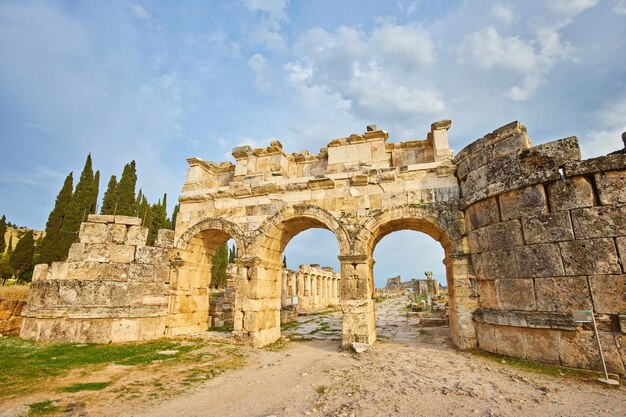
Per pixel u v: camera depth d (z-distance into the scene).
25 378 8.14
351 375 8.79
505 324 10.09
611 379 7.74
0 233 49.53
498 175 10.92
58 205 33.50
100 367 9.34
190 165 16.72
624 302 8.39
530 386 7.57
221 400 6.96
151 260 14.53
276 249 15.60
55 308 13.05
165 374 8.83
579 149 9.47
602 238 8.85
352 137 14.66
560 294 9.19
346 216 13.52
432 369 9.14
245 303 13.54
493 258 10.81
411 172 13.30
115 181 38.31
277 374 9.10
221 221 14.99
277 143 15.54
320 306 39.97
